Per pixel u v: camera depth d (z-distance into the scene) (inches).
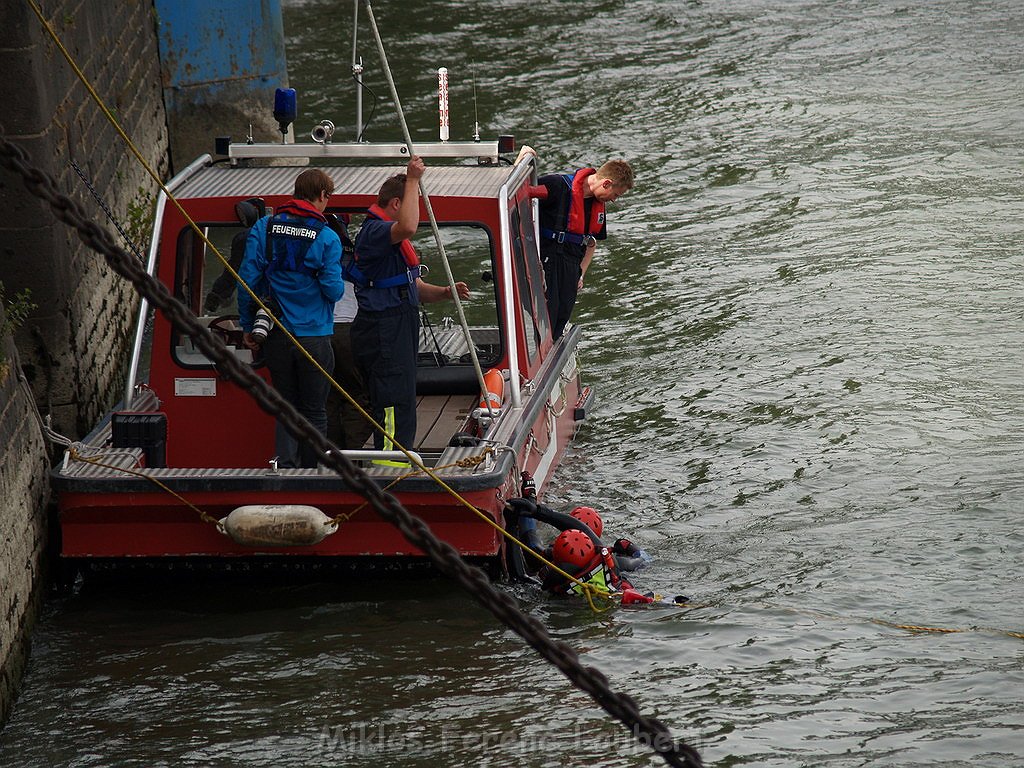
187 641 1042.1
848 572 1122.7
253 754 881.5
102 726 924.0
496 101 3075.8
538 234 1357.0
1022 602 1060.5
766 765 845.2
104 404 1454.2
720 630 1030.4
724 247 2117.4
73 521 1084.5
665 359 1685.5
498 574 1121.4
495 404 1153.4
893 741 869.2
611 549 1161.4
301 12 4087.1
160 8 2281.0
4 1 1226.6
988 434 1405.0
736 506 1272.1
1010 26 3587.6
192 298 1218.6
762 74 3233.3
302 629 1056.8
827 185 2397.9
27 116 1256.8
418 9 4097.0
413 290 1123.3
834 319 1781.5
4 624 960.3
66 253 1307.8
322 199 1108.5
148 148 2123.5
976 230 2112.5
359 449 1186.0
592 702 933.8
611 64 3403.1
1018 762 841.5
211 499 1065.5
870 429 1433.3
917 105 2891.2
